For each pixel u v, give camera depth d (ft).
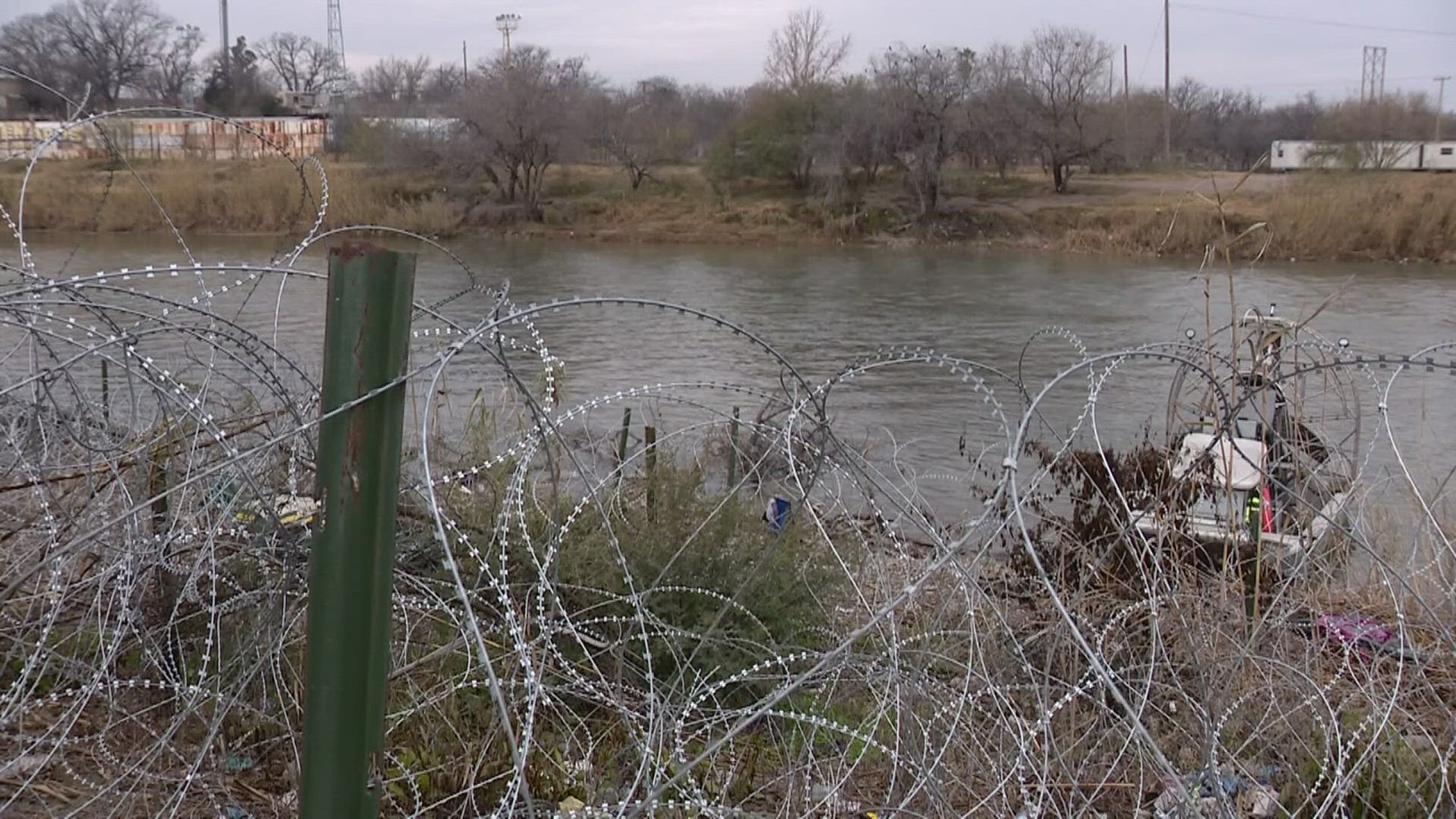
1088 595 15.43
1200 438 20.89
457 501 16.33
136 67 252.83
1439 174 196.34
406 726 12.73
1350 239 145.48
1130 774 12.98
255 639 12.28
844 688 14.21
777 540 15.17
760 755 13.58
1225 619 14.57
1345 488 17.97
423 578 14.52
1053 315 105.29
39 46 237.66
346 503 7.64
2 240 114.42
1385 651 14.52
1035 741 12.10
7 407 12.94
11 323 11.85
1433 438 42.91
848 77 202.28
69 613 12.84
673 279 134.82
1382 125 204.13
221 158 150.20
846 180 193.16
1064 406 57.62
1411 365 14.61
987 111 197.67
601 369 76.59
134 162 138.00
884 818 11.67
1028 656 14.30
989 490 26.25
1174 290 121.70
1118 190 196.44
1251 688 13.44
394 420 7.79
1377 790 12.69
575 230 190.39
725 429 19.94
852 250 172.76
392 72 315.99
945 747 11.35
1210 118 287.69
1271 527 17.34
